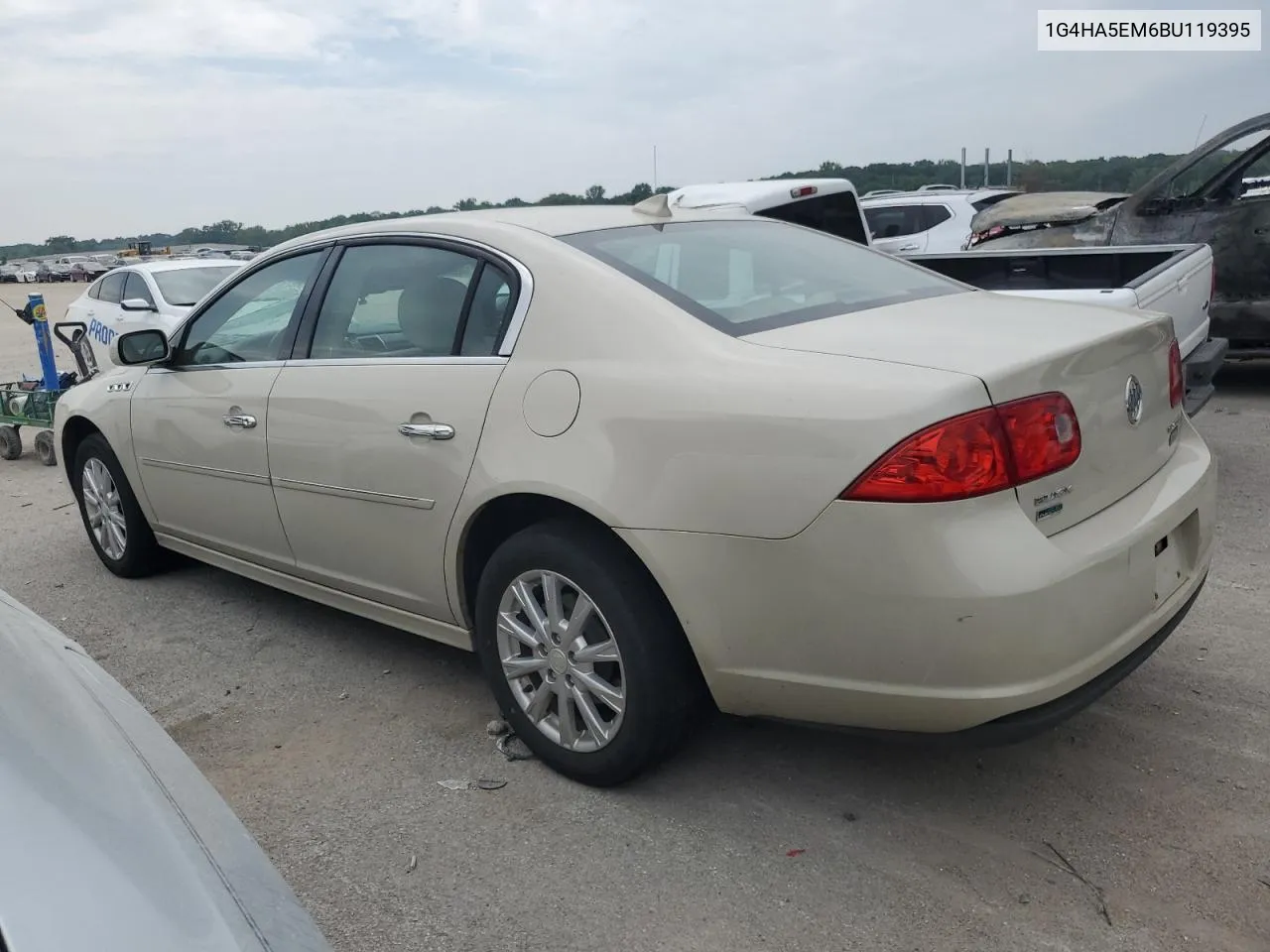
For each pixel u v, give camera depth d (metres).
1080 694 2.43
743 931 2.41
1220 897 2.43
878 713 2.45
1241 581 4.28
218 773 3.26
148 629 4.49
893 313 2.99
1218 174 7.79
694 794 2.97
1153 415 2.88
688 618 2.62
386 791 3.09
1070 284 6.24
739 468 2.48
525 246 3.14
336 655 4.11
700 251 3.33
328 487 3.55
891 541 2.30
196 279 11.48
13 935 1.20
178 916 1.34
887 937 2.36
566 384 2.85
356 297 3.60
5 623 2.09
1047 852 2.63
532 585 3.03
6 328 24.36
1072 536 2.45
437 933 2.46
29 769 1.50
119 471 4.86
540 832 2.84
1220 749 3.04
